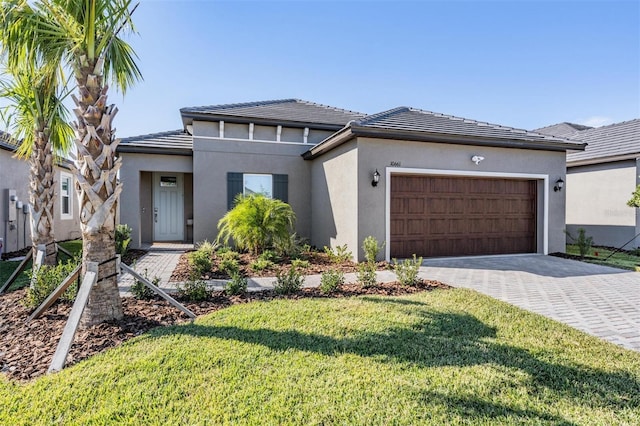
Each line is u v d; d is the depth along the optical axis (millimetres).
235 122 12656
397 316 5004
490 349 3977
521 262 10023
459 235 10969
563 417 2752
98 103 4387
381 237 9891
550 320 5020
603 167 14398
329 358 3697
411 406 2869
